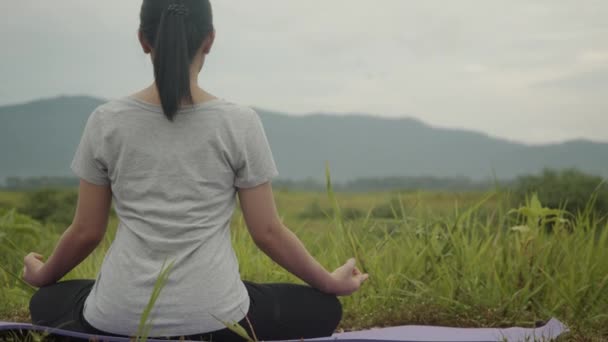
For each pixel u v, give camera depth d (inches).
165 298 74.5
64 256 81.6
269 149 81.4
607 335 120.0
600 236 142.0
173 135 76.9
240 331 74.7
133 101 78.2
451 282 133.9
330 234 150.8
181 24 76.2
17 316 129.9
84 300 83.0
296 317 84.0
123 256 76.6
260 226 80.4
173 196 76.2
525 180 620.7
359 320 127.7
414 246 146.3
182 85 74.9
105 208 80.7
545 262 136.1
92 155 78.0
